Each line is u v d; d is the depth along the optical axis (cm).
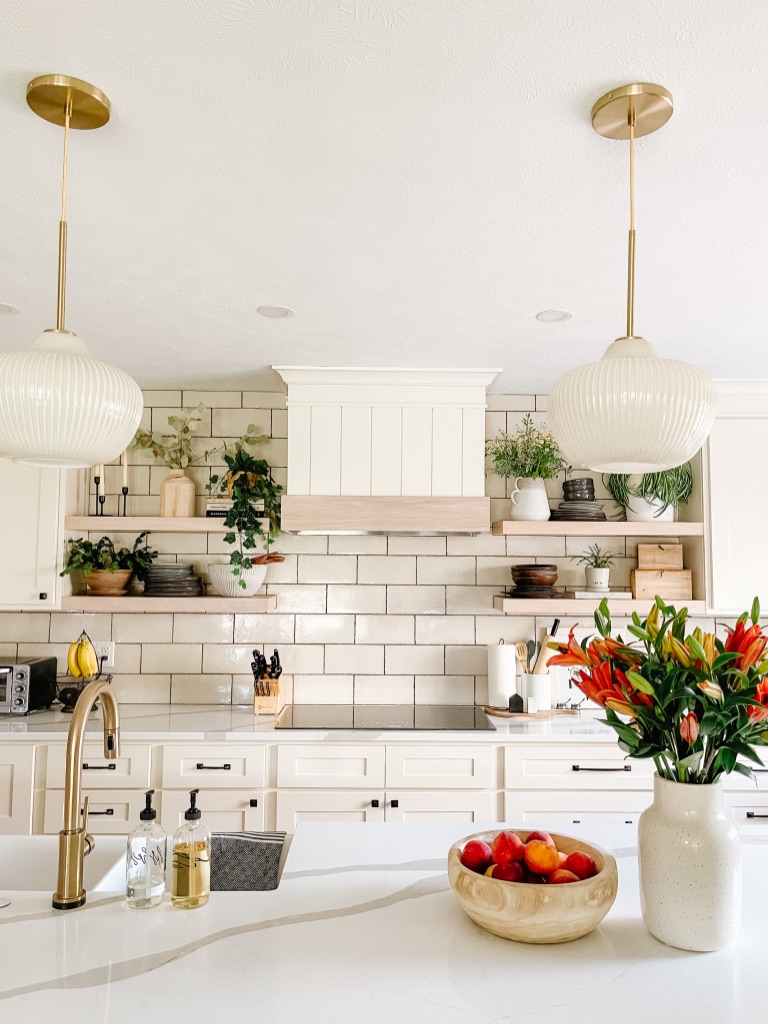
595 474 396
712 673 126
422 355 322
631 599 362
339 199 187
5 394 129
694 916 127
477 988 116
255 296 254
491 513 391
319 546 389
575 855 137
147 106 148
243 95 145
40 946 127
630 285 150
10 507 351
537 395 394
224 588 363
